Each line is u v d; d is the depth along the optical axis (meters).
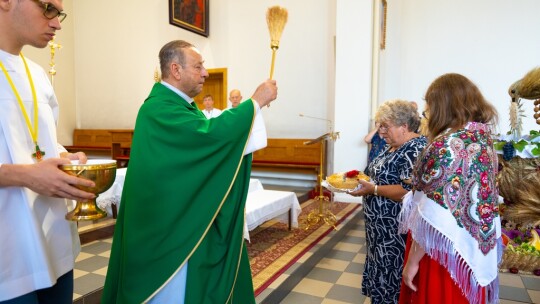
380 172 1.84
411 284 1.33
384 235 1.79
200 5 7.16
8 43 0.99
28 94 1.04
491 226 1.21
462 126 1.28
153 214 1.24
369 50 5.32
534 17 5.93
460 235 1.19
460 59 6.41
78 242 1.27
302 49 6.71
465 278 1.20
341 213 4.87
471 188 1.20
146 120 1.30
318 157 6.36
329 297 2.71
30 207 0.98
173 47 1.36
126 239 1.28
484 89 6.26
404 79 6.82
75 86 9.14
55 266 1.07
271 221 4.48
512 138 2.33
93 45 8.82
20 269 0.95
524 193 2.16
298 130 6.79
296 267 2.98
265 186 6.51
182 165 1.23
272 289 2.55
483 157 1.22
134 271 1.26
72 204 1.23
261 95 1.35
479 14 6.25
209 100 6.00
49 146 1.10
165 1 7.91
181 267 1.23
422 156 1.30
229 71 7.32
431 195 1.23
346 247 3.85
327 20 6.48
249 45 7.12
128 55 8.41
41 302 1.13
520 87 2.24
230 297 1.33
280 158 6.69
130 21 8.33
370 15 5.30
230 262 1.31
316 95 6.63
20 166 0.86
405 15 6.76
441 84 1.34
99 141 8.76
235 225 1.33
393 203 1.77
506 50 6.11
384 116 1.83
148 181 1.24
